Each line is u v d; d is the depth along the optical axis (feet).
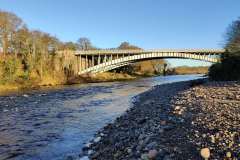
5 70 263.08
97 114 96.12
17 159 50.62
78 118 89.25
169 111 65.41
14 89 230.48
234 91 87.10
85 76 351.46
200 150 35.83
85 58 373.20
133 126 61.41
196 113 57.67
